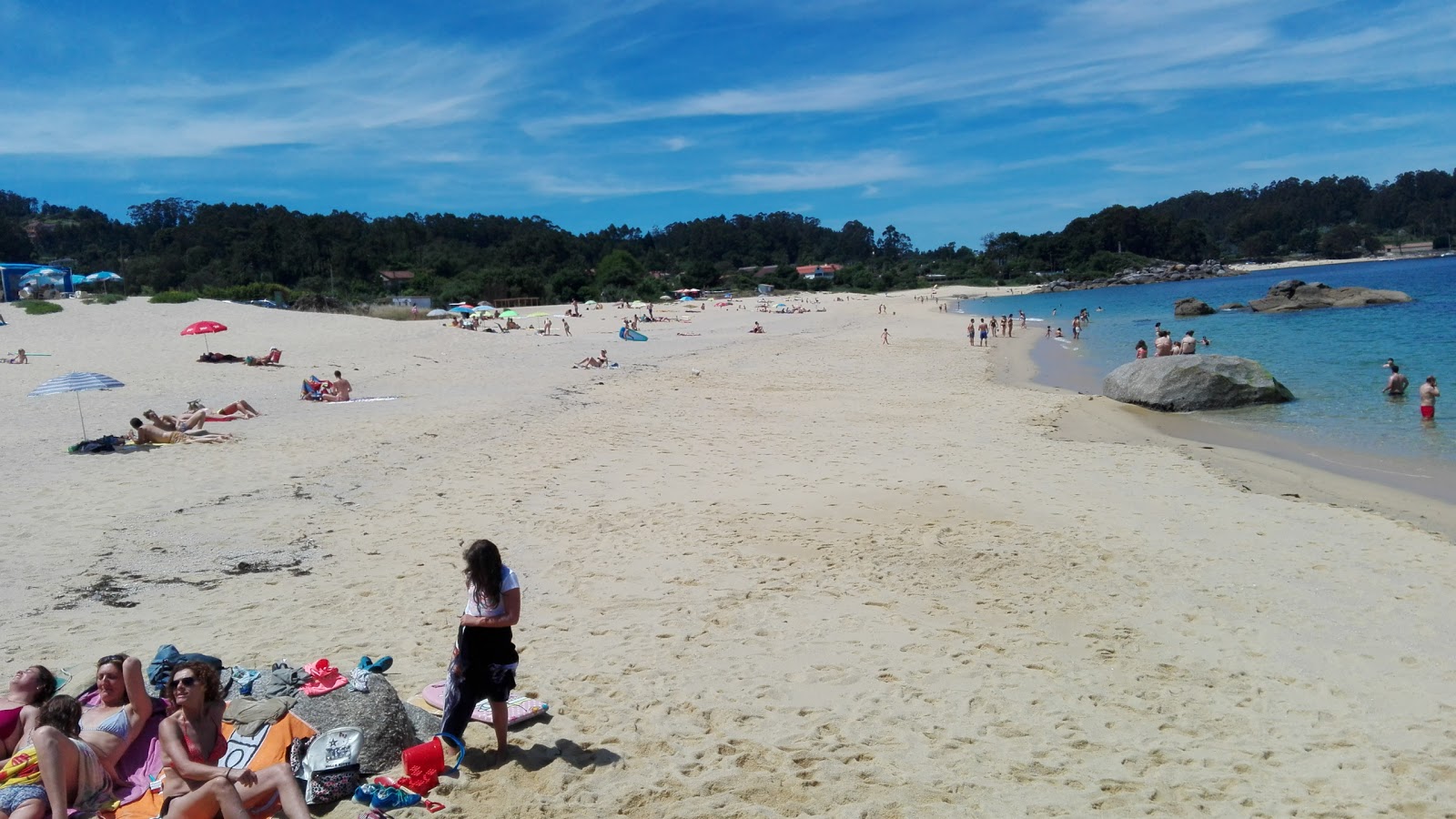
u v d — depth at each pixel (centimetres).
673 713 633
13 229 12119
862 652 745
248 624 789
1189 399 2198
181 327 4003
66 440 1670
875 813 510
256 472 1404
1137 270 13912
